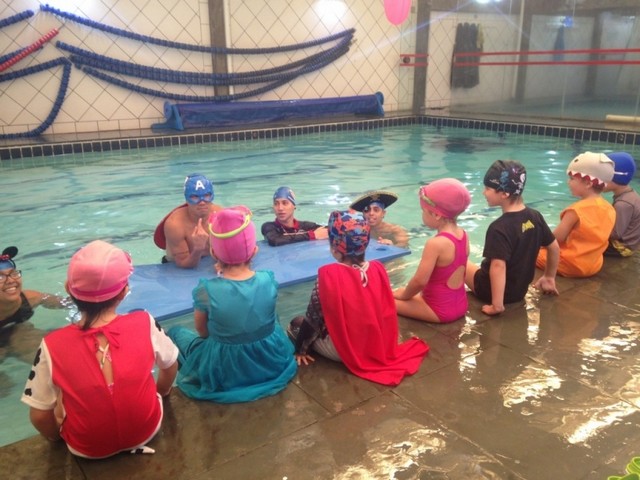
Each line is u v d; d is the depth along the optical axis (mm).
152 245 3980
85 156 7367
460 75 12617
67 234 4203
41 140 7668
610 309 2676
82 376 1557
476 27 12203
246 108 9430
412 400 1954
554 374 2115
